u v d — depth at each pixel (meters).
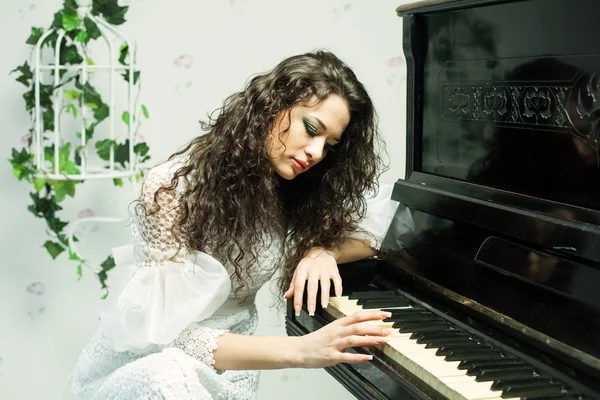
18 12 2.44
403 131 2.83
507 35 1.39
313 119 1.55
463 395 1.09
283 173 1.60
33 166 2.36
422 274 1.55
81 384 1.78
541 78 1.32
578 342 1.17
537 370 1.20
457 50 1.53
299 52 2.67
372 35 2.73
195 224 1.58
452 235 1.52
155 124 2.58
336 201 1.74
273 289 2.65
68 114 2.47
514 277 1.32
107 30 2.48
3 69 2.45
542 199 1.33
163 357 1.44
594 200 1.23
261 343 1.44
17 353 2.58
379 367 1.28
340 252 1.73
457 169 1.56
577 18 1.24
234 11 2.59
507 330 1.31
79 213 2.56
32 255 2.54
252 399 1.74
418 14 1.62
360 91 1.61
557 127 1.29
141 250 1.59
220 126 1.63
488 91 1.45
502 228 1.37
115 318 1.55
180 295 1.54
